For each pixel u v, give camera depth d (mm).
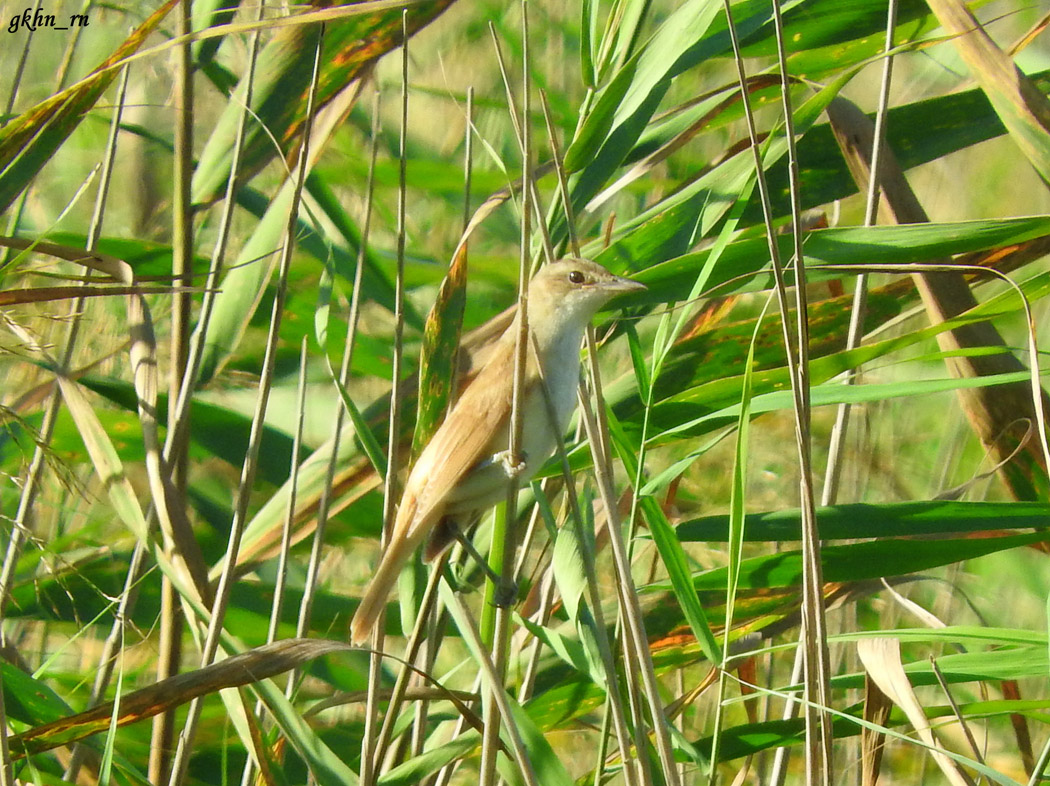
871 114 9250
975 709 7387
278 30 9328
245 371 12961
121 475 7965
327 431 12602
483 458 7445
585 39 7848
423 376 7492
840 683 8047
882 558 7695
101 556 11352
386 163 13773
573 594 7000
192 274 7562
